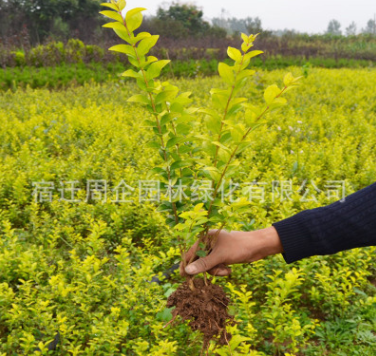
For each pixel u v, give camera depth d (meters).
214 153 1.44
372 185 1.29
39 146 5.55
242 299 2.56
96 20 40.59
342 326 2.72
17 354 2.41
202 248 1.44
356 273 2.85
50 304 2.82
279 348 2.54
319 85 11.41
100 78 13.84
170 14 41.25
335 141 6.11
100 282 2.97
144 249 3.44
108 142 5.96
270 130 6.43
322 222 1.28
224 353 1.89
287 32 30.72
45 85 12.57
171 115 1.37
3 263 3.03
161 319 2.56
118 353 2.53
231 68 1.26
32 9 38.03
